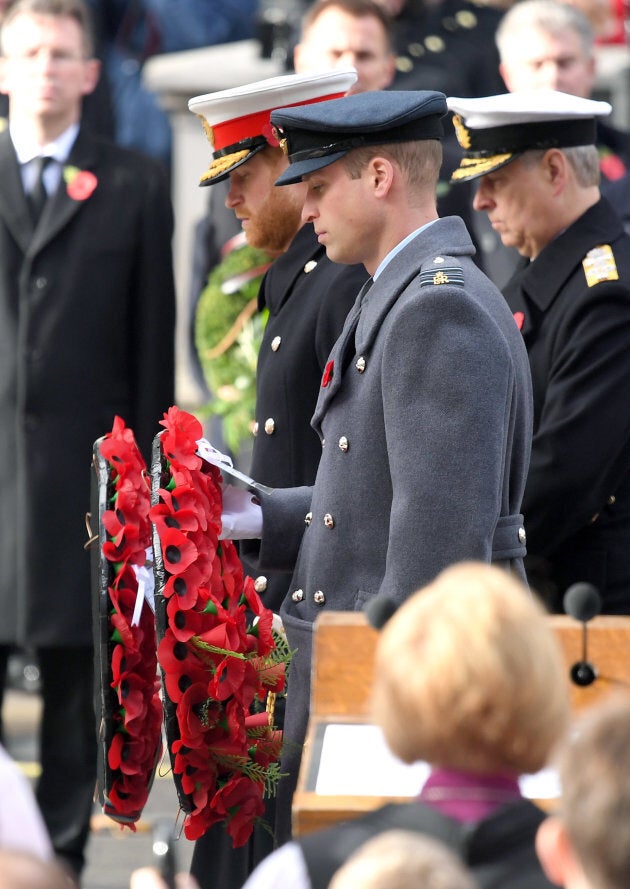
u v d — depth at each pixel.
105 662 11.54
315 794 9.09
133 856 18.98
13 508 19.48
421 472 11.47
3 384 19.52
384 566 12.07
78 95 19.92
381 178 12.33
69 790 18.89
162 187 19.95
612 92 27.84
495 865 7.81
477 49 26.75
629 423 15.20
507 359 11.77
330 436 12.47
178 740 11.66
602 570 15.34
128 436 12.12
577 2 25.56
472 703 7.73
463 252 12.27
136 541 11.69
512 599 7.90
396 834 6.81
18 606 19.38
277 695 13.16
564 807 6.93
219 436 21.52
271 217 15.30
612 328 15.27
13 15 19.81
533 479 15.10
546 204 15.80
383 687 7.97
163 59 29.58
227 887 13.93
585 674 10.07
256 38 29.02
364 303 12.47
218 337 18.67
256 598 12.49
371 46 19.73
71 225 19.66
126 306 19.78
